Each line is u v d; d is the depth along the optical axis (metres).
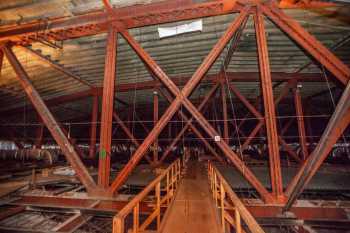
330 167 16.00
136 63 12.88
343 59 12.55
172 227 4.65
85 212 6.48
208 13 6.96
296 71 14.87
